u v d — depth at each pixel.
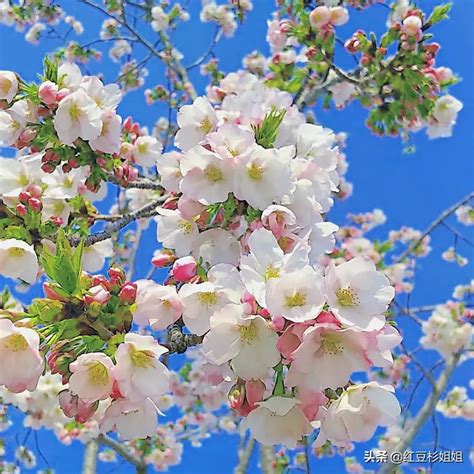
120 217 0.60
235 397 0.32
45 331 0.32
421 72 0.81
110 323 0.33
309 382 0.29
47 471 1.01
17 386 0.30
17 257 0.45
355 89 0.93
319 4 0.90
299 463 1.13
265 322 0.30
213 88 0.67
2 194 0.52
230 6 1.19
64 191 0.57
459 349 0.98
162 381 0.30
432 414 0.93
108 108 0.53
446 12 0.81
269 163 0.39
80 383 0.29
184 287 0.33
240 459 0.96
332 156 0.48
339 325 0.29
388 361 0.30
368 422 0.31
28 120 0.51
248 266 0.31
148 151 0.67
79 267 0.33
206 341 0.30
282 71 0.97
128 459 0.99
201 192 0.39
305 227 0.40
